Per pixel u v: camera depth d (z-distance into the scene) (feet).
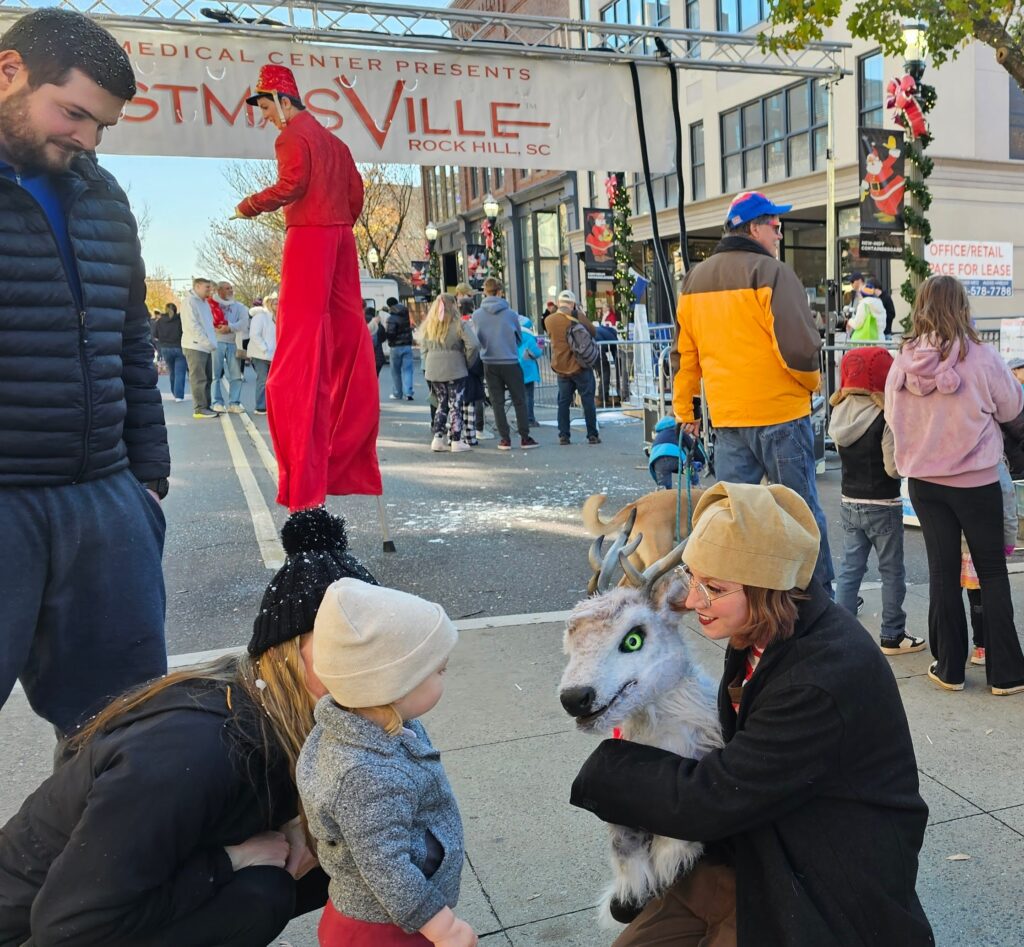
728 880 6.75
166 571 21.08
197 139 19.12
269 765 6.08
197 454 36.42
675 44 27.66
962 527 13.34
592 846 10.01
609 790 6.60
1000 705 13.23
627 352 50.29
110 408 8.18
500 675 14.58
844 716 6.08
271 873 6.24
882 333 34.99
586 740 12.32
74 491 7.96
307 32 19.35
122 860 5.37
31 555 7.70
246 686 6.27
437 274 104.27
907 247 35.55
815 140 68.49
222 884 6.03
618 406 51.42
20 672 8.24
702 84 79.05
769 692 6.27
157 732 5.74
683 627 7.32
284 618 6.24
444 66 20.59
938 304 12.97
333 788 5.75
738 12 72.95
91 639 8.19
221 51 19.04
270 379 17.02
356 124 20.13
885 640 15.38
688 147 82.28
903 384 13.38
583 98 21.79
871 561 20.92
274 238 143.33
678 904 6.92
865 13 33.35
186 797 5.57
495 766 11.73
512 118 21.26
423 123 20.61
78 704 8.32
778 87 71.20
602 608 6.61
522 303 113.50
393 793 5.81
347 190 17.01
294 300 16.65
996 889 9.11
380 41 20.01
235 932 5.99
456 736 12.58
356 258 17.87
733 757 6.19
